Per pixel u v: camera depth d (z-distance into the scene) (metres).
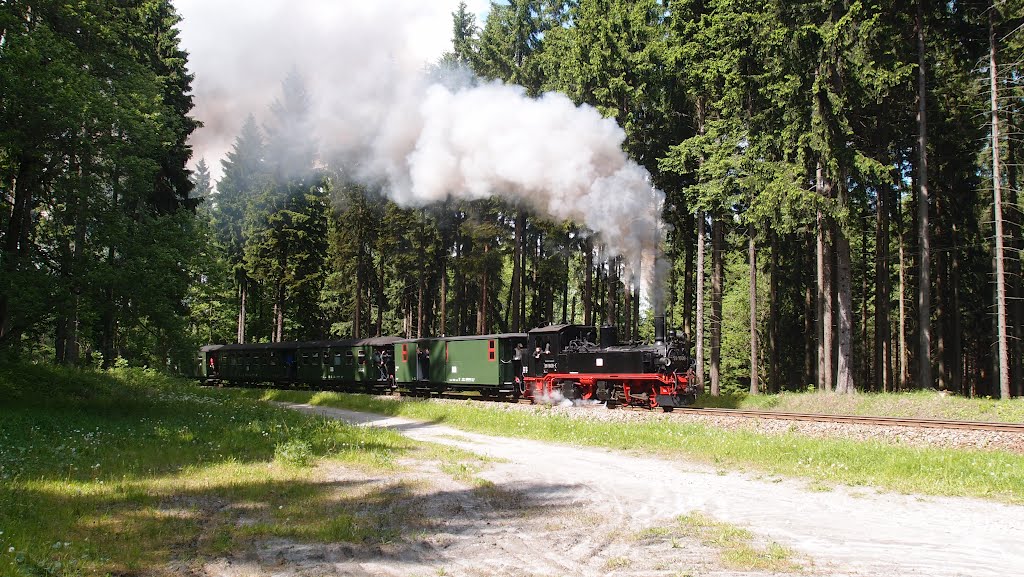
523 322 41.41
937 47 23.28
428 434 16.61
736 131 21.94
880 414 18.44
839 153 19.33
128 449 11.63
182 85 30.67
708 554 6.73
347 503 8.39
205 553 6.26
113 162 17.89
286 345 34.38
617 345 20.84
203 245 20.48
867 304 37.16
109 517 7.25
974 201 26.27
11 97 15.82
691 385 18.88
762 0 20.53
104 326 27.75
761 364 37.38
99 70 19.41
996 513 8.37
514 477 10.69
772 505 8.91
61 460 10.12
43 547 5.88
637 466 11.91
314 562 6.17
